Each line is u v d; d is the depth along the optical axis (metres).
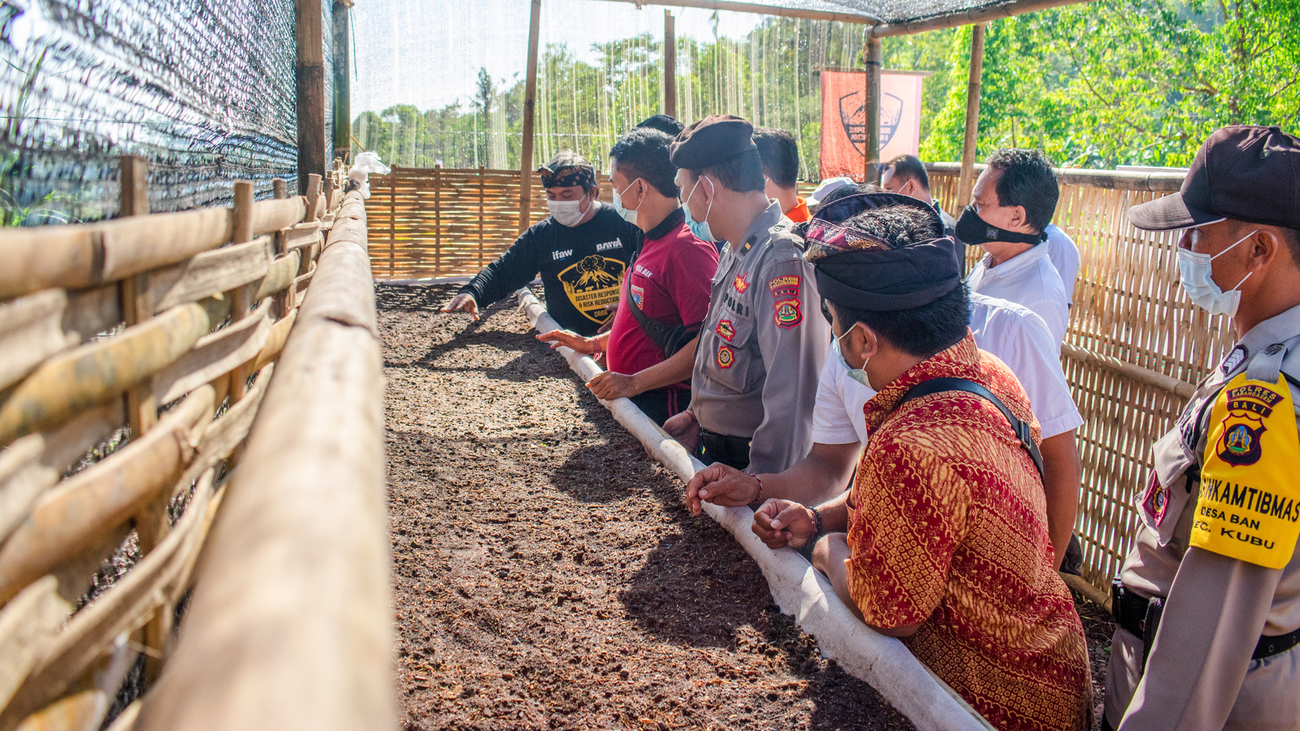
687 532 2.22
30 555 0.49
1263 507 1.33
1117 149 18.78
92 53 0.86
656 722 1.43
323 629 0.34
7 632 0.48
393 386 3.82
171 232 0.68
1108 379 3.85
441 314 5.56
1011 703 1.43
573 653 1.65
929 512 1.33
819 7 6.50
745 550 2.06
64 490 0.53
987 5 5.59
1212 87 17.30
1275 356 1.39
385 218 6.68
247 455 0.55
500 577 1.99
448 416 3.37
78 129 0.83
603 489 2.58
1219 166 1.55
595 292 4.51
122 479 0.59
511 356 4.46
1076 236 4.10
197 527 0.77
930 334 1.46
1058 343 2.79
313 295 1.09
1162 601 1.69
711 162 2.49
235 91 1.79
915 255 1.44
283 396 0.64
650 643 1.70
